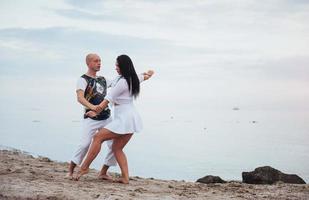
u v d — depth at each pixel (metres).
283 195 8.72
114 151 8.97
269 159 56.88
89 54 8.85
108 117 8.91
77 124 172.88
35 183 8.08
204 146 85.62
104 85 8.95
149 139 106.44
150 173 36.22
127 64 8.60
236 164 48.19
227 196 8.36
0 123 178.12
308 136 140.62
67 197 7.31
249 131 186.50
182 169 40.38
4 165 10.33
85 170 8.84
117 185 8.67
